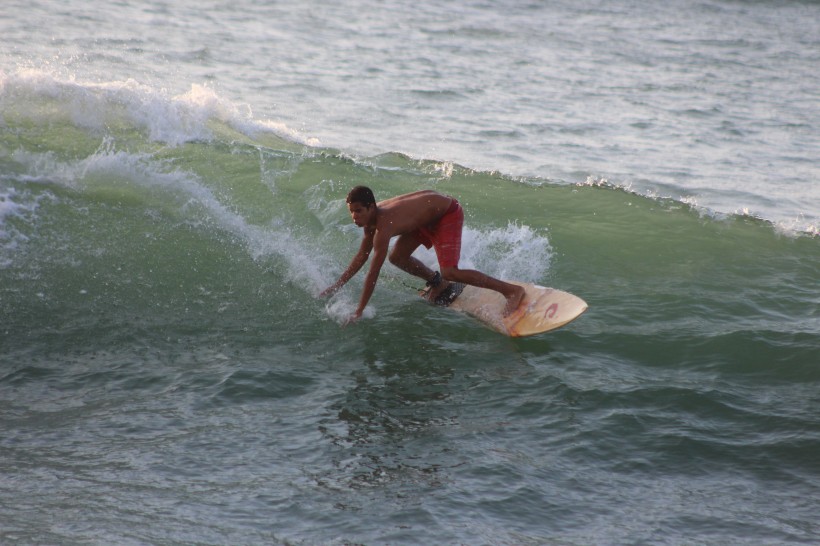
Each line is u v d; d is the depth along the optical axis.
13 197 27.06
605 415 18.75
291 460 16.41
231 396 19.08
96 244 25.92
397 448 17.06
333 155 35.44
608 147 46.47
